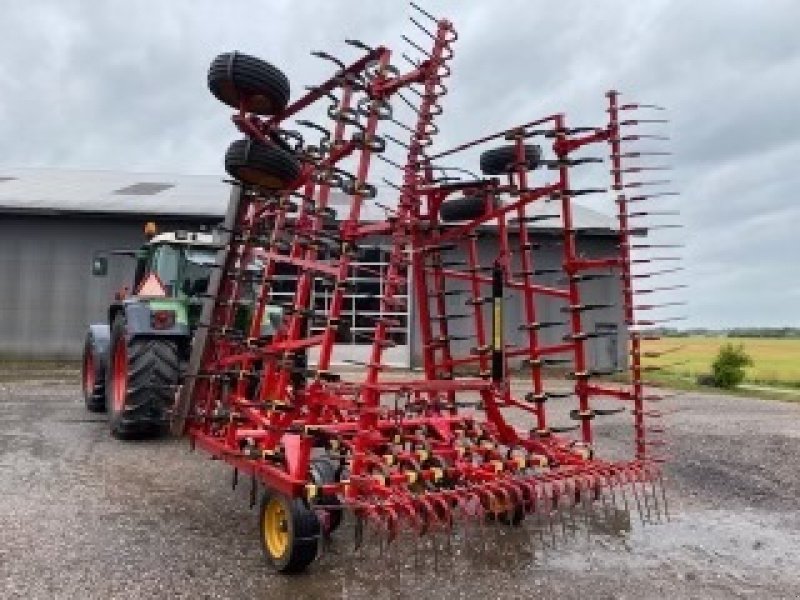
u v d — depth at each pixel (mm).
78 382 11828
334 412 4430
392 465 4062
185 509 4852
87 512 4711
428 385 4148
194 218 15062
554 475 4098
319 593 3541
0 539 4133
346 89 3877
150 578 3654
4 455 6297
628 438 8094
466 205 5328
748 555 4301
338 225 4633
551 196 4695
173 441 7094
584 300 14828
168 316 6812
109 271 15094
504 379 4734
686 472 6508
